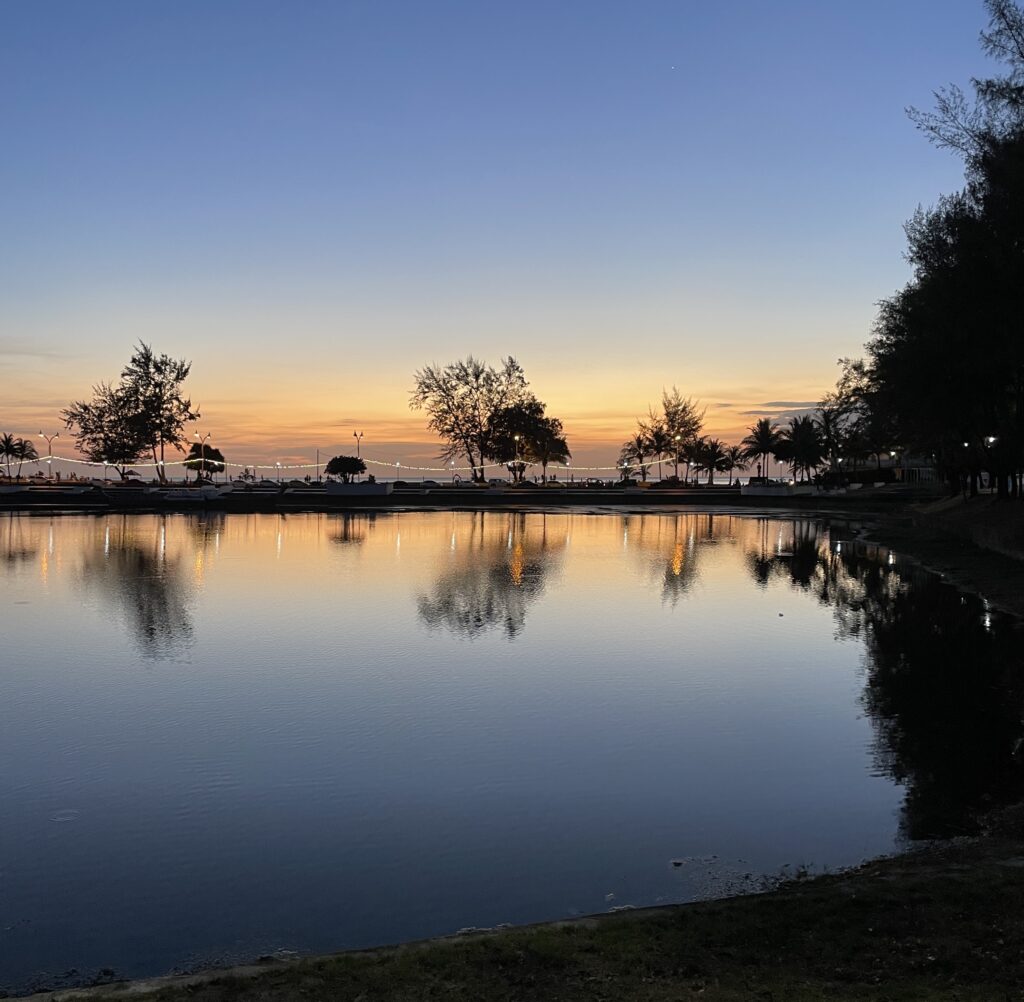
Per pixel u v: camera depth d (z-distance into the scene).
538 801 11.14
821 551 42.84
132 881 9.03
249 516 73.56
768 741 13.46
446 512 80.12
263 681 17.30
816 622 23.52
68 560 38.88
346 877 9.11
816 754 12.82
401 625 23.23
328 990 6.16
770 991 5.86
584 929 7.06
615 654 19.64
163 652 20.00
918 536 48.19
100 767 12.44
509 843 9.91
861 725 14.24
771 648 20.20
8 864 9.43
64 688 16.77
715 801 11.09
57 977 7.30
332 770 12.27
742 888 8.69
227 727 14.28
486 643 20.88
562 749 13.14
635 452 126.31
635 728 14.18
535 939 6.84
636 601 27.25
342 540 49.50
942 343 29.17
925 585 30.19
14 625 23.36
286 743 13.45
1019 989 5.75
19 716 14.90
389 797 11.29
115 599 27.70
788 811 10.73
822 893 7.55
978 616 24.03
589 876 9.08
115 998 6.19
